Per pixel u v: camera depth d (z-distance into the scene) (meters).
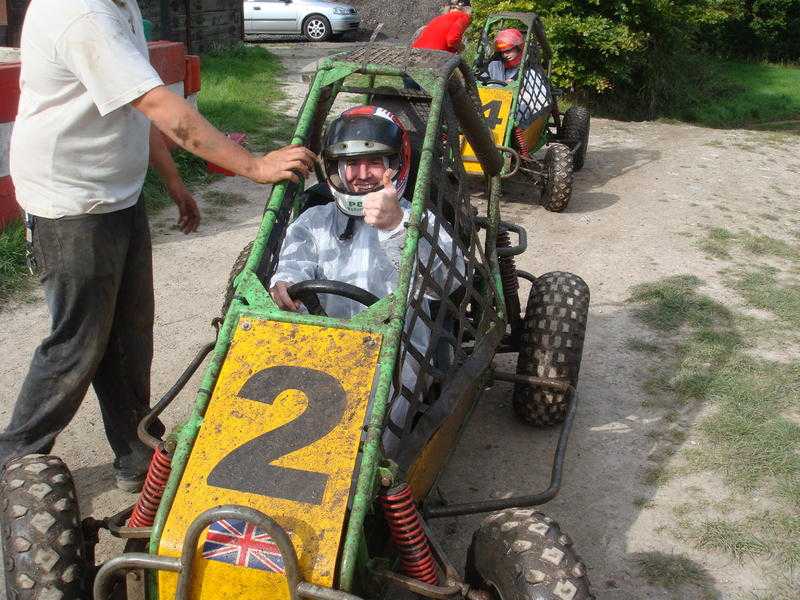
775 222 7.87
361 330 2.50
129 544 2.53
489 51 8.86
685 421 4.30
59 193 2.85
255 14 19.81
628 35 12.63
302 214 3.28
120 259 3.02
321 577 2.10
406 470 2.58
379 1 22.48
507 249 4.04
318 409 2.36
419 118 3.66
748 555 3.35
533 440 4.07
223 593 2.15
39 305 5.29
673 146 11.26
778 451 4.01
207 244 6.46
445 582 2.39
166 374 4.54
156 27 13.87
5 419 4.05
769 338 5.26
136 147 2.96
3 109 5.68
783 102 16.72
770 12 23.23
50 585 2.31
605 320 5.47
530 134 8.24
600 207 8.10
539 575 2.20
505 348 4.24
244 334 2.53
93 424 4.06
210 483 2.25
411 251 2.67
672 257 6.71
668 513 3.59
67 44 2.61
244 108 10.66
